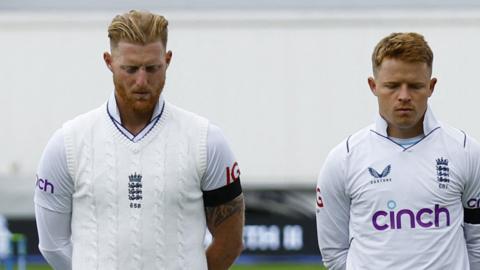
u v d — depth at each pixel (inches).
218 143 621.0
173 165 610.5
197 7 2124.8
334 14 1998.0
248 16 2003.0
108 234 607.2
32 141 2018.9
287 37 2006.6
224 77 2009.1
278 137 2009.1
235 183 633.0
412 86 623.2
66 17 2011.6
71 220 630.5
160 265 606.9
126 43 585.9
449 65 1974.7
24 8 2148.1
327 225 674.2
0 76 2016.5
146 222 605.6
